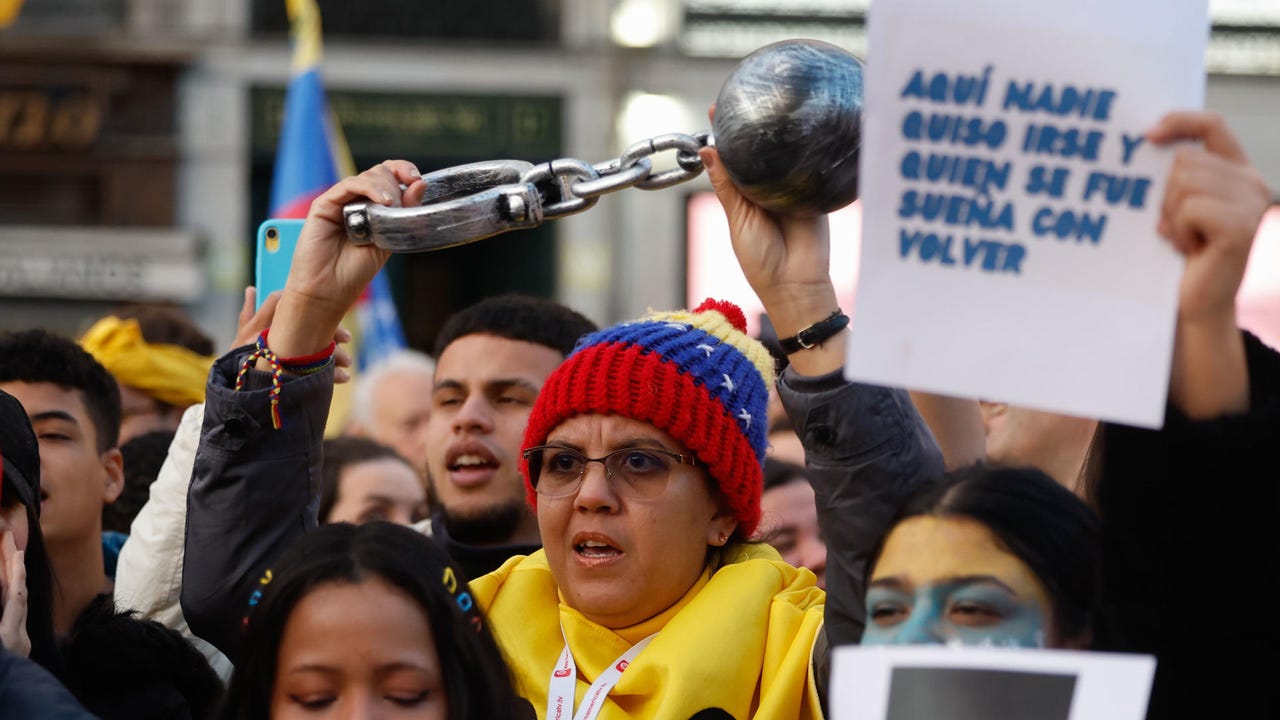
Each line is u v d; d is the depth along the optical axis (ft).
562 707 10.22
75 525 12.81
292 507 10.65
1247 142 62.49
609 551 10.34
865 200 7.77
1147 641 8.35
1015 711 7.71
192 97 63.41
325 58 63.46
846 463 9.29
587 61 63.52
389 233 10.05
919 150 7.77
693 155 9.55
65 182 63.82
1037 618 8.36
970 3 7.76
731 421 10.55
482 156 63.93
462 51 63.46
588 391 10.39
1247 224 7.64
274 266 11.69
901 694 7.79
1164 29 7.72
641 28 63.26
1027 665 7.72
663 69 63.62
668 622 10.46
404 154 63.82
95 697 10.84
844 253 40.42
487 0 63.82
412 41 63.82
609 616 10.41
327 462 16.48
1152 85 7.72
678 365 10.48
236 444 10.54
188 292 62.44
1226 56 62.64
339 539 8.89
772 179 8.66
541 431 10.63
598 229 61.98
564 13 63.82
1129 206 7.73
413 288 63.82
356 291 10.49
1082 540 8.44
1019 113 7.75
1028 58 7.75
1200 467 8.15
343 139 63.67
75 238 62.18
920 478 9.30
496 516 13.73
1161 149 7.72
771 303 9.41
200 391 17.93
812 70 8.52
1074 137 7.74
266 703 8.68
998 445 11.05
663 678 9.93
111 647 10.95
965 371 7.72
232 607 10.52
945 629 8.40
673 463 10.39
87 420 13.02
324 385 10.68
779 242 9.36
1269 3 62.54
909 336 7.73
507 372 13.84
